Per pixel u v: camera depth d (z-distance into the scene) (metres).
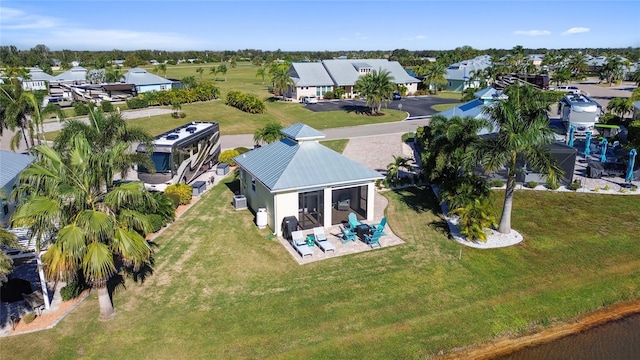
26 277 19.06
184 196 27.86
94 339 15.15
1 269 13.47
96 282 15.61
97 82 90.06
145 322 16.05
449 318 16.56
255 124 58.78
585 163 35.44
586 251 21.28
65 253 13.66
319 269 19.81
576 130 45.94
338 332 15.66
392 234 23.45
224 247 21.97
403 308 17.02
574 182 29.89
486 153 21.23
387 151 42.94
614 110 54.12
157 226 23.55
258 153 27.72
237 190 31.19
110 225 14.15
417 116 64.44
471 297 17.78
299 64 84.31
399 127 56.34
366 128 55.88
